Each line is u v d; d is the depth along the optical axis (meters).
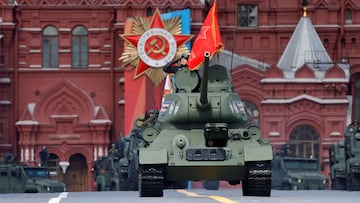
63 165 129.38
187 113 41.38
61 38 132.00
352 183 74.81
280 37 135.38
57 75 131.62
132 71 122.19
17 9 131.62
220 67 43.34
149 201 34.31
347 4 135.25
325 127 127.81
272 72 128.62
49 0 131.88
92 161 129.50
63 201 35.72
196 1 128.75
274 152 105.62
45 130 130.00
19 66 131.50
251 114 128.88
